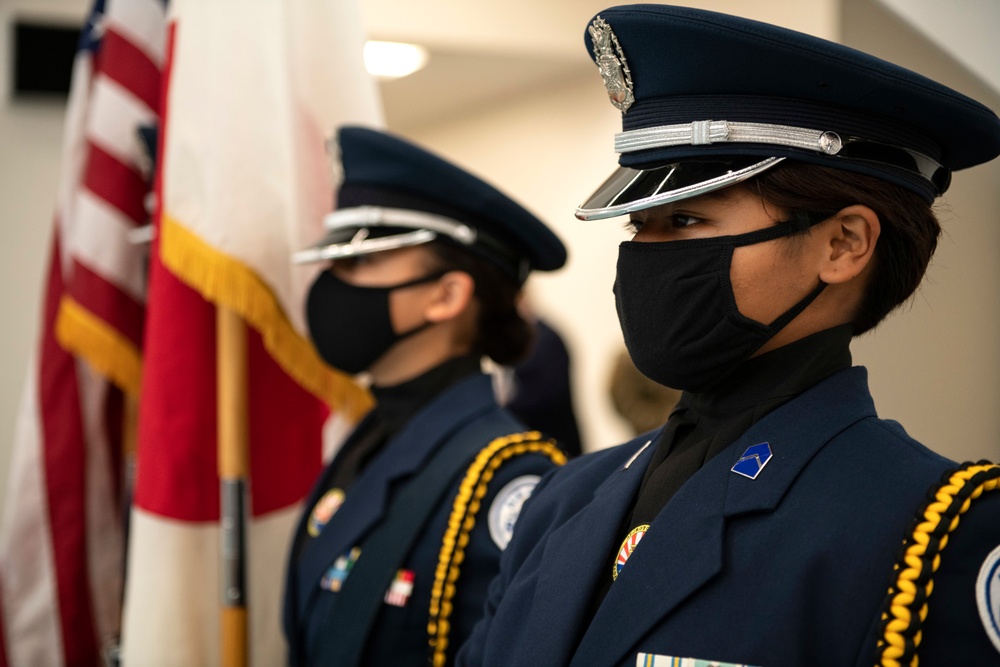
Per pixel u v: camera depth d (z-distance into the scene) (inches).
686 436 38.9
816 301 35.4
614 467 42.4
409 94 172.4
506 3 140.4
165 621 78.8
